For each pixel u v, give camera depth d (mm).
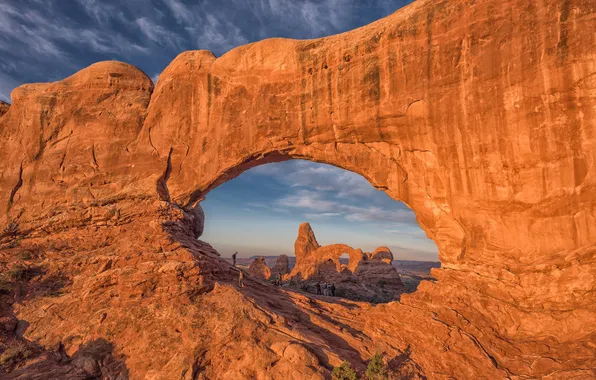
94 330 15445
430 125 17500
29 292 18375
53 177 24922
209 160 23391
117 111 25719
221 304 15961
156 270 16906
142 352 14320
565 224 14430
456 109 16719
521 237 15422
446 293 16312
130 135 25109
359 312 18422
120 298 16469
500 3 15727
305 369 12867
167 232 19938
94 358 14523
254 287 19953
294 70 21188
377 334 15781
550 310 13953
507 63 15484
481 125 16141
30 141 25688
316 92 20547
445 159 17312
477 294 15531
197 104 24188
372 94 18938
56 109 26016
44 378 13539
